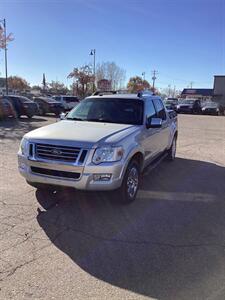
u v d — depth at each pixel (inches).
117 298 117.9
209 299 117.9
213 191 247.9
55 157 188.9
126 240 163.0
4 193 226.5
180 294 120.7
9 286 122.9
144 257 146.9
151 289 123.5
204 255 149.9
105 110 249.9
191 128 765.3
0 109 786.8
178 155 398.9
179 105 1550.2
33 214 191.5
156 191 244.2
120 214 196.1
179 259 145.8
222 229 178.9
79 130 208.4
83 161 183.5
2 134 520.1
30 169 198.1
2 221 180.4
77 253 148.8
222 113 1635.1
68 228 174.6
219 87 2433.6
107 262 141.9
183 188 254.2
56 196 221.1
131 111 245.8
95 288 123.4
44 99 994.7
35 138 198.1
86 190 187.0
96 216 191.8
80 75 2287.2
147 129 241.9
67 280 127.9
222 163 355.6
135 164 217.3
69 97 1238.3
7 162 319.0
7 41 1146.0
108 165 185.3
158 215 196.5
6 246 152.6
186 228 179.0
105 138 192.9
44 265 137.7
